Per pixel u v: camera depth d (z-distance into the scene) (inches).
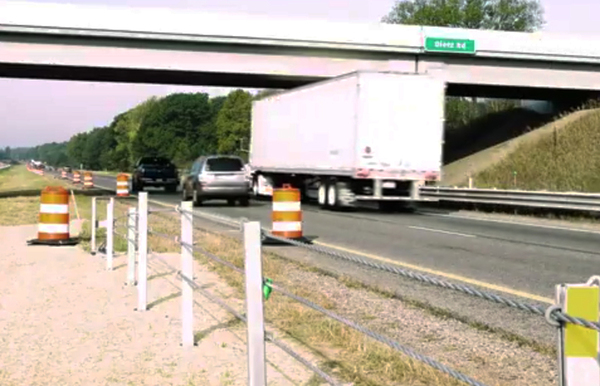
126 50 1341.0
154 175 1651.1
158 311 323.3
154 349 259.9
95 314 316.8
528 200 895.7
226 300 339.9
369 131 909.2
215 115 5142.7
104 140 7165.4
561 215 860.6
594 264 456.8
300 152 1087.6
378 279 395.5
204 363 241.8
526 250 532.1
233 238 587.5
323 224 765.9
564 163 1248.2
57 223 562.3
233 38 1354.6
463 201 1023.6
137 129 5723.4
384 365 228.8
